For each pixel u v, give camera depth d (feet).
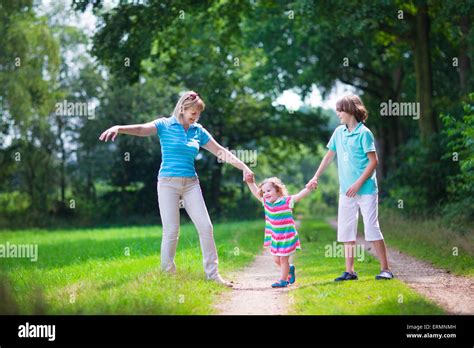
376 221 31.55
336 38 104.17
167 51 94.12
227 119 164.96
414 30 85.51
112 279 30.86
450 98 94.73
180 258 39.65
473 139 53.72
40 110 124.57
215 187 183.32
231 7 91.04
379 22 77.82
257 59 157.38
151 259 40.11
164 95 153.48
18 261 47.55
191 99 31.55
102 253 51.21
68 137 161.79
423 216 75.51
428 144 80.84
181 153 31.53
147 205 166.30
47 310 22.82
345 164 31.99
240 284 32.19
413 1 82.64
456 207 60.03
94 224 154.51
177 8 78.38
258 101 173.06
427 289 29.66
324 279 32.55
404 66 111.34
